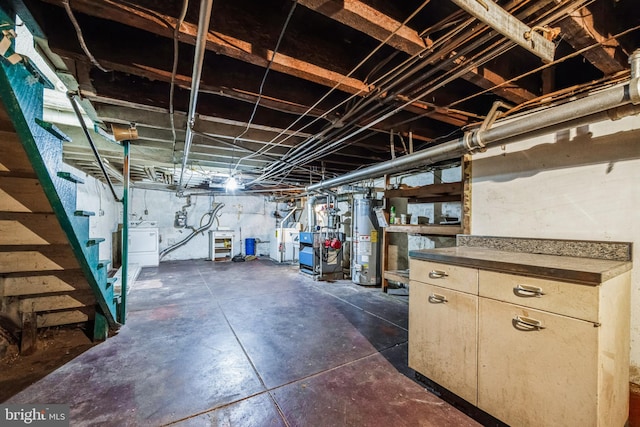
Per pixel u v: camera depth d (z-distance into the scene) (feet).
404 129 9.07
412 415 5.09
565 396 3.90
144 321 9.71
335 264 16.87
